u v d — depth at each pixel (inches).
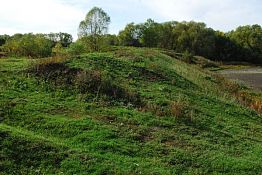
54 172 636.7
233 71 3816.4
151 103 994.1
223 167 719.1
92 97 964.0
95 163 667.4
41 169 641.0
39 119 802.2
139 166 681.0
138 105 977.5
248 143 860.0
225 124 973.2
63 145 708.7
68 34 3134.8
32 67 1069.8
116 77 1152.2
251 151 815.1
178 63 1887.3
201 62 3713.1
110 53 1476.4
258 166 735.7
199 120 949.2
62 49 1875.0
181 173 684.1
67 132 770.2
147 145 770.2
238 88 1689.2
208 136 863.1
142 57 1521.9
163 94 1096.8
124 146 747.4
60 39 3095.5
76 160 668.7
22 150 669.9
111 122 848.9
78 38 1967.3
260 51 5007.4
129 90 1042.1
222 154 772.0
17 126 770.8
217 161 735.7
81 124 801.6
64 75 1040.8
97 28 1956.2
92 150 716.0
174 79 1301.7
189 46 4672.7
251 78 3198.8
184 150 769.6
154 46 4473.4
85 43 1926.7
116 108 928.9
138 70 1273.4
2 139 681.6
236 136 898.1
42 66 1069.1
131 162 690.2
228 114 1082.1
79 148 714.2
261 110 1247.5
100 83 1013.8
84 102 935.7
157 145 773.3
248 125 1015.0
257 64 4911.4
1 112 805.9
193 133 865.5
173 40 4667.8
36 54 1706.4
